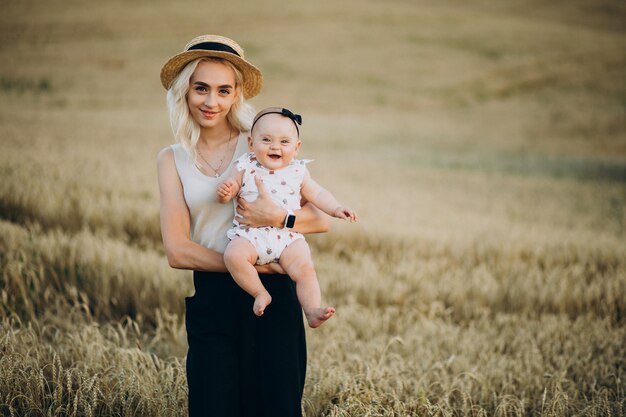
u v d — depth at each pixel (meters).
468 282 7.11
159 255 7.22
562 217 13.12
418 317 6.16
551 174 20.30
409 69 35.62
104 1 42.03
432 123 28.27
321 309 2.76
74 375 3.64
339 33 40.53
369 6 48.28
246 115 3.13
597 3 55.62
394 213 11.03
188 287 5.91
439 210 12.31
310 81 32.00
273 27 40.25
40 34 33.84
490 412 4.02
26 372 3.64
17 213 8.07
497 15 51.00
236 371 2.88
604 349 5.22
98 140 16.27
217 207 3.02
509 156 23.52
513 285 7.01
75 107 23.42
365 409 3.55
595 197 16.38
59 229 7.16
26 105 22.77
